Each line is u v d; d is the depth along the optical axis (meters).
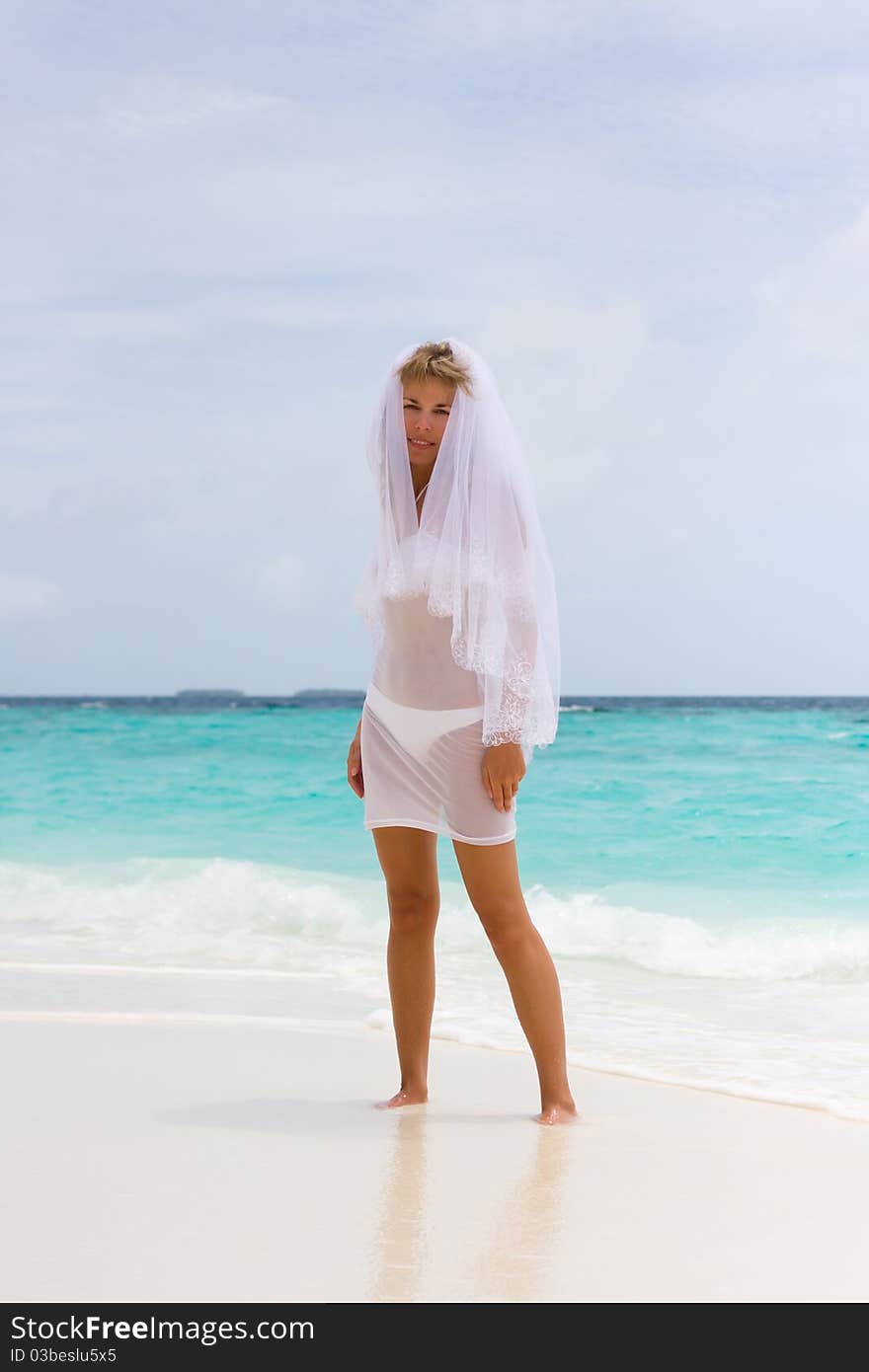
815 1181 2.72
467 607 3.17
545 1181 2.70
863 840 9.90
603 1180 2.72
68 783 15.89
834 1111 3.33
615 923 6.98
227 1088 3.56
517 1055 4.09
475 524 3.19
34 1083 3.57
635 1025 4.73
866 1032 4.56
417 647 3.23
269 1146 2.94
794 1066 3.95
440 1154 2.90
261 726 28.92
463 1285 2.14
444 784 3.24
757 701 86.00
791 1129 3.17
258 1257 2.23
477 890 3.25
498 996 5.20
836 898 7.83
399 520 3.27
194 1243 2.28
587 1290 2.13
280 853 10.34
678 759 16.70
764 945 6.43
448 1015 4.77
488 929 3.29
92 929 7.31
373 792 3.32
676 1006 5.18
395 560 3.24
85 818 12.67
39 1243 2.28
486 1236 2.36
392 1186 2.64
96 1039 4.23
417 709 3.23
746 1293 2.13
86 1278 2.12
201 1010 4.88
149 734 25.66
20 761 19.11
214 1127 3.11
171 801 13.81
